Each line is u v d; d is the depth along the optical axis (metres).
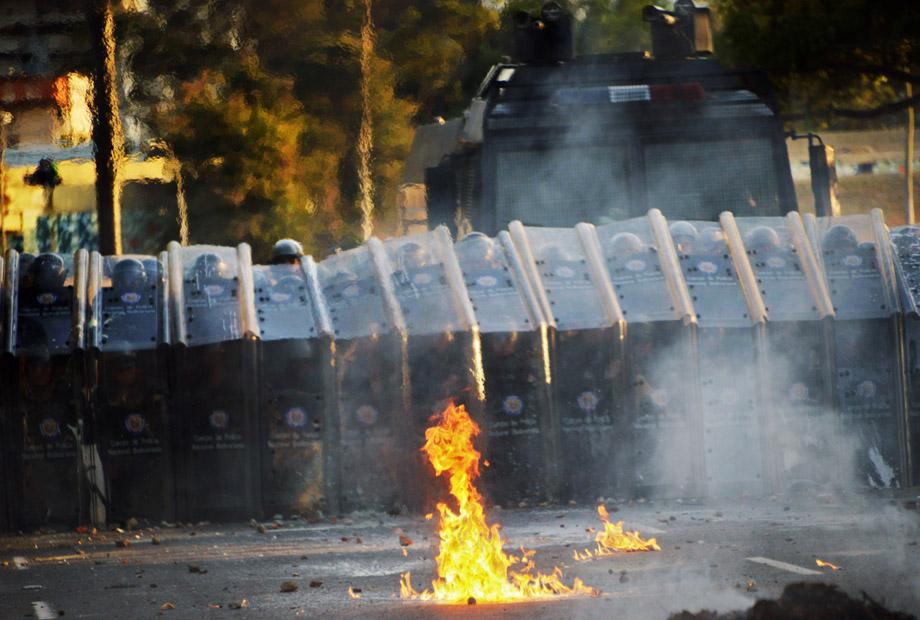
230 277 47.50
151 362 45.38
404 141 119.44
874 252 49.19
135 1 111.06
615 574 29.56
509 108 54.28
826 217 51.53
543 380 46.03
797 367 47.19
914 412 47.44
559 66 54.88
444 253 47.78
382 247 48.41
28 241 110.19
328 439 45.31
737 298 47.69
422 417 45.50
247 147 109.56
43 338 45.53
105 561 36.31
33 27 112.81
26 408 44.94
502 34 138.50
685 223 49.62
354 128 117.19
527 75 54.69
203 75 113.62
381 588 29.25
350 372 45.72
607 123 54.09
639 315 46.91
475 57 138.25
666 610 24.20
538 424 45.97
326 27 117.81
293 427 45.25
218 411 45.22
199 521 45.09
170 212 110.75
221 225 111.50
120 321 46.12
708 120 54.34
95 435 44.94
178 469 45.16
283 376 45.38
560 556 32.94
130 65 111.19
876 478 47.12
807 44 77.69
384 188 117.00
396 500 45.44
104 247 67.69
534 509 44.94
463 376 45.53
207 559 35.66
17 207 110.19
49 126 112.38
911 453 47.19
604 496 46.31
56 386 45.06
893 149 130.00
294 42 116.94
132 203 110.69
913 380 47.56
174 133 110.00
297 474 45.19
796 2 78.25
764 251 48.88
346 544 37.75
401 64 132.88
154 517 45.00
